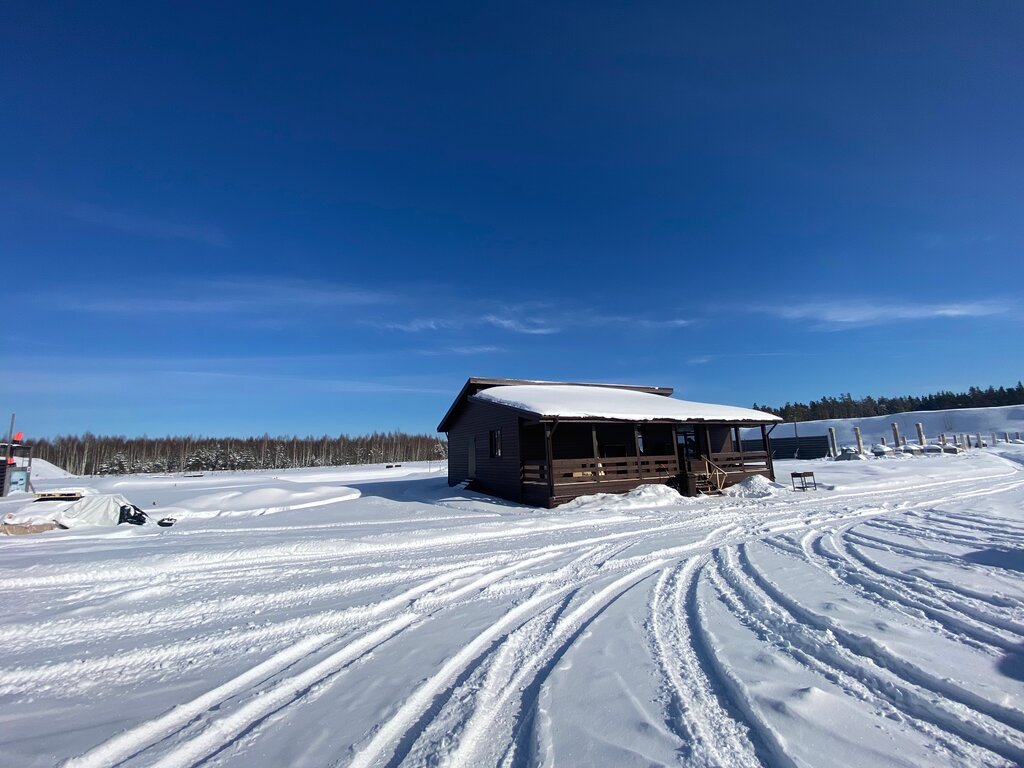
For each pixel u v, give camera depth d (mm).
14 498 22172
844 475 21250
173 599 5551
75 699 3406
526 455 17672
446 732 2869
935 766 2414
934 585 5281
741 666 3580
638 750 2631
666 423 17359
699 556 7477
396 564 7188
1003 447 37781
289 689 3504
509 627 4656
